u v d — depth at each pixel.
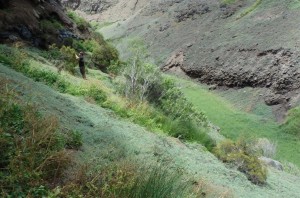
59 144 6.38
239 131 39.53
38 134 6.06
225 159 13.66
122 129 10.77
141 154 8.91
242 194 10.06
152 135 12.17
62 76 16.03
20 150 5.41
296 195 12.80
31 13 25.84
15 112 6.59
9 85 8.65
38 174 5.19
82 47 28.19
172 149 11.66
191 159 11.57
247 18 64.19
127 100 15.99
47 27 26.47
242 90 50.06
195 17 75.25
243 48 55.00
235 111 45.19
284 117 42.19
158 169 6.61
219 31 65.19
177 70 62.12
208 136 17.11
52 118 7.18
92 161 6.69
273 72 48.34
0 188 4.80
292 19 56.31
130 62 19.45
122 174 5.74
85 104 12.41
